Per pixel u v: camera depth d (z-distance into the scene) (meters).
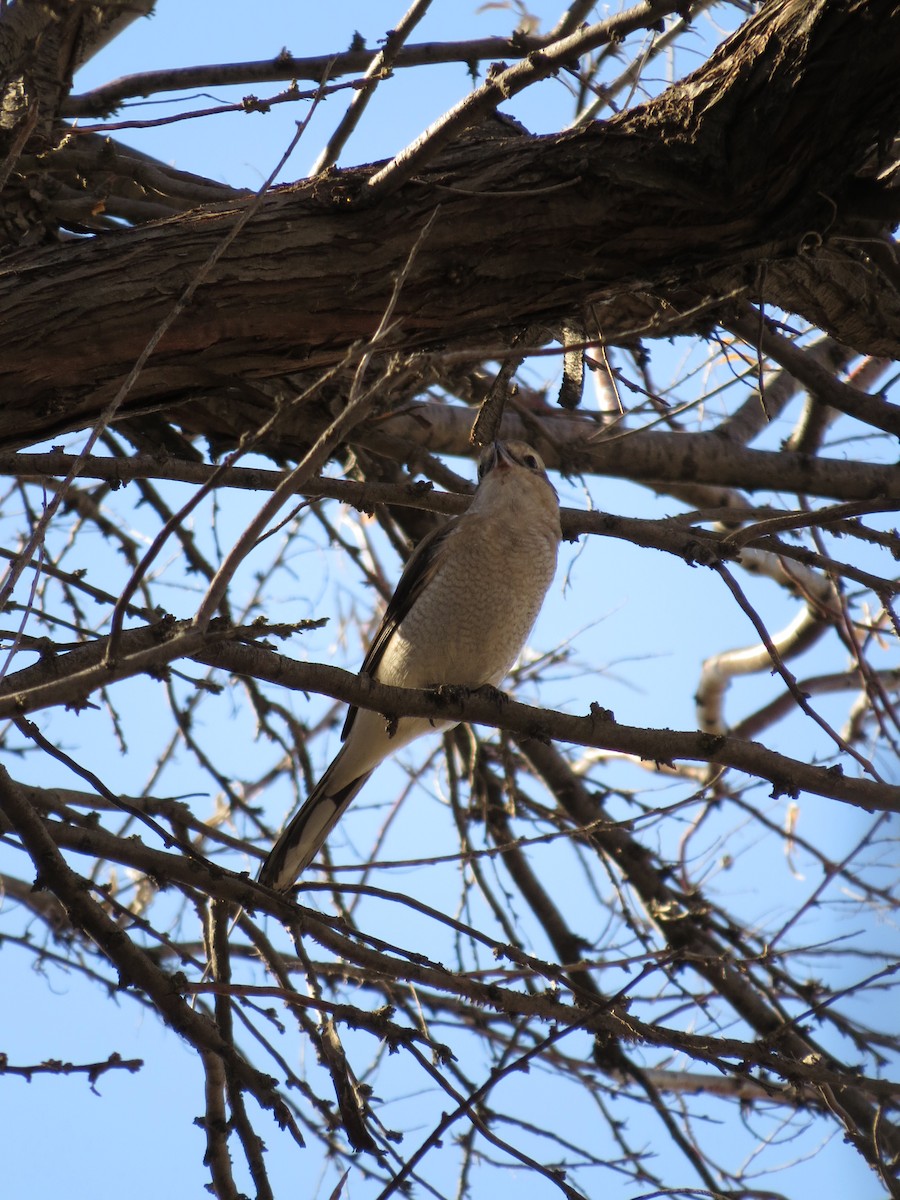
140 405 7.63
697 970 10.14
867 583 8.42
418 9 6.89
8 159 5.92
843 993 7.59
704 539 7.90
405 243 7.39
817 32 6.79
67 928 9.69
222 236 7.32
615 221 7.42
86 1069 6.75
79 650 6.22
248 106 7.34
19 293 7.02
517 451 9.77
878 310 9.10
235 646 6.36
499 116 8.73
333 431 5.00
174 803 7.93
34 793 7.14
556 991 7.30
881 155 7.32
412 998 9.50
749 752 7.00
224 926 7.81
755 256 7.64
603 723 7.02
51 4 8.57
